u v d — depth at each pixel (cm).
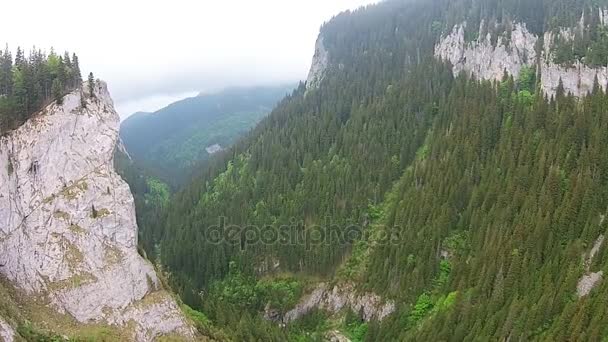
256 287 13612
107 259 8331
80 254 8138
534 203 10431
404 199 12938
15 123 8381
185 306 10175
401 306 10881
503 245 9981
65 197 8206
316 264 13525
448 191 12362
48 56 9056
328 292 12775
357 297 12069
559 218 9800
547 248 9481
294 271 13812
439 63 18512
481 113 13962
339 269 13125
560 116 12288
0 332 6450
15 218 7981
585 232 9275
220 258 14525
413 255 11575
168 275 13150
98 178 8581
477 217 11238
